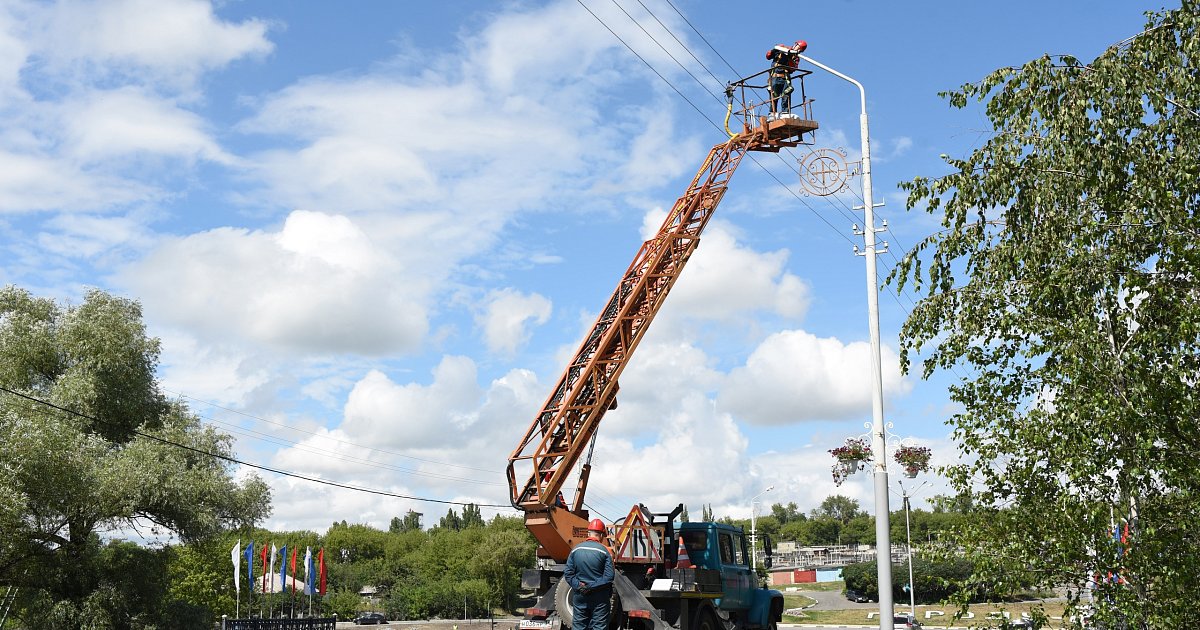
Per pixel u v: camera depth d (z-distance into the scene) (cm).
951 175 1177
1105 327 1048
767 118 2722
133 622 3519
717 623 2133
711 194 2684
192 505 3544
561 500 2333
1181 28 1035
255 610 8706
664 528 2147
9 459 2994
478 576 11256
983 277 1167
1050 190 1078
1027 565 1152
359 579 12888
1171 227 982
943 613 6556
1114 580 1071
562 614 1898
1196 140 1012
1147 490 1067
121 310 3875
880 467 1984
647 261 2628
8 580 3378
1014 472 1170
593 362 2423
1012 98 1126
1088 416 1032
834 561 14950
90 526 3434
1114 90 1048
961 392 1198
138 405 3822
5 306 3906
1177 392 954
